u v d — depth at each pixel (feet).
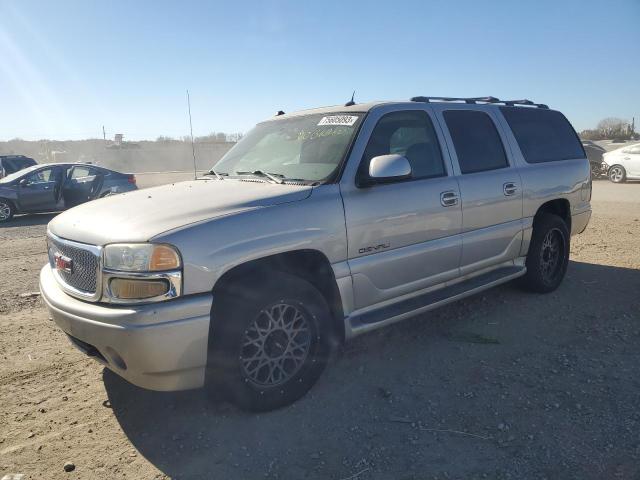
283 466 9.31
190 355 9.62
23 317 17.51
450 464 9.16
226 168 14.73
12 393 12.21
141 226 9.96
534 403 11.02
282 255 10.93
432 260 13.76
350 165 12.21
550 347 13.76
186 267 9.52
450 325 15.53
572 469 8.87
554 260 18.25
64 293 10.84
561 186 17.98
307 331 11.28
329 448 9.78
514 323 15.51
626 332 14.57
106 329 9.45
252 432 10.37
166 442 10.16
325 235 11.40
